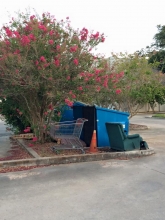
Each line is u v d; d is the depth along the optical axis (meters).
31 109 5.92
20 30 5.20
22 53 4.77
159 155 5.41
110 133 5.53
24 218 2.61
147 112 22.64
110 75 5.86
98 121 5.85
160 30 24.11
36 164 4.66
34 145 6.00
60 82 4.93
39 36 4.93
